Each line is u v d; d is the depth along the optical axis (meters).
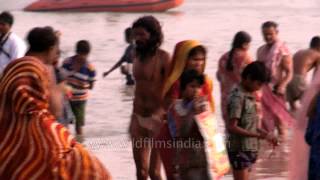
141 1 91.81
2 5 103.31
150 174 16.61
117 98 32.97
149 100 16.52
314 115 13.43
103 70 42.22
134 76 16.73
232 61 22.48
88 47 24.91
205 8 95.81
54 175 12.02
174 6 91.94
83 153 12.29
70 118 21.95
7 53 21.20
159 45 16.59
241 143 15.68
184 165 14.65
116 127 26.38
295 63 28.22
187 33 64.19
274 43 25.05
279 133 23.72
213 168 14.55
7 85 12.09
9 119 12.13
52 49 12.87
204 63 15.92
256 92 15.71
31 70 12.12
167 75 16.28
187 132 14.52
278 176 19.19
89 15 88.88
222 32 64.62
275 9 93.19
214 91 32.94
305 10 91.62
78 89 24.88
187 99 14.59
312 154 13.20
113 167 20.14
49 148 12.05
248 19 79.12
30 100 12.02
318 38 28.39
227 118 15.89
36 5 95.31
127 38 36.22
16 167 12.07
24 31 67.38
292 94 28.17
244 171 15.88
